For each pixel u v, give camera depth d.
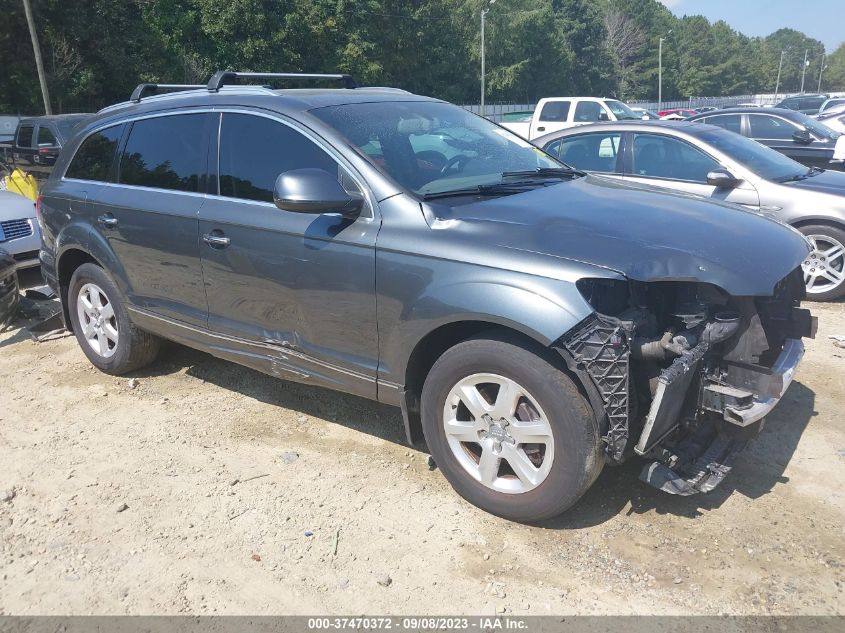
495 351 2.97
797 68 144.50
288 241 3.54
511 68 58.34
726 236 3.15
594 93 79.75
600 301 2.83
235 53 35.06
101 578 2.93
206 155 3.99
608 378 2.74
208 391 4.72
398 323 3.22
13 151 14.02
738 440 3.30
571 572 2.87
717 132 7.15
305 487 3.54
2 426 4.29
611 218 3.20
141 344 4.77
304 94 3.94
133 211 4.29
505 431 3.07
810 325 3.67
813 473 3.52
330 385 3.64
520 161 4.08
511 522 3.20
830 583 2.74
